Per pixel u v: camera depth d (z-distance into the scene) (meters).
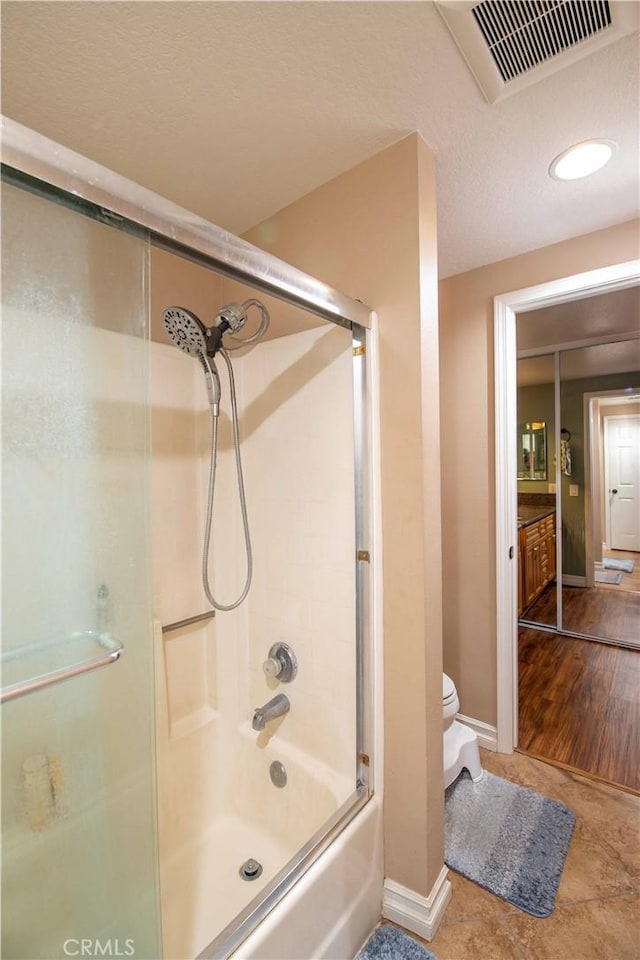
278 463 1.62
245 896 1.35
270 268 1.01
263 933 0.93
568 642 3.19
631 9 0.90
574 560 3.54
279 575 1.62
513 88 1.10
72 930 0.83
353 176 1.39
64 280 0.78
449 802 1.72
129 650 0.95
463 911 1.29
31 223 0.73
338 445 1.43
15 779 0.79
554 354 3.24
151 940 0.92
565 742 2.10
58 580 0.84
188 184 1.47
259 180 1.46
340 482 1.42
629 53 1.00
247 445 1.73
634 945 1.19
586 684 2.62
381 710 1.31
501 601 2.03
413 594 1.24
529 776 1.88
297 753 1.54
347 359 1.39
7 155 0.61
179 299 1.73
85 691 0.88
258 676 1.70
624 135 1.26
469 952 1.18
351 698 1.39
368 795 1.30
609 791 1.78
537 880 1.38
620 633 3.20
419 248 1.24
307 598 1.53
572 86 1.09
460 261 2.03
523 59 1.02
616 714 2.31
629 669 2.78
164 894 1.36
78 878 0.84
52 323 0.78
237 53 0.99
